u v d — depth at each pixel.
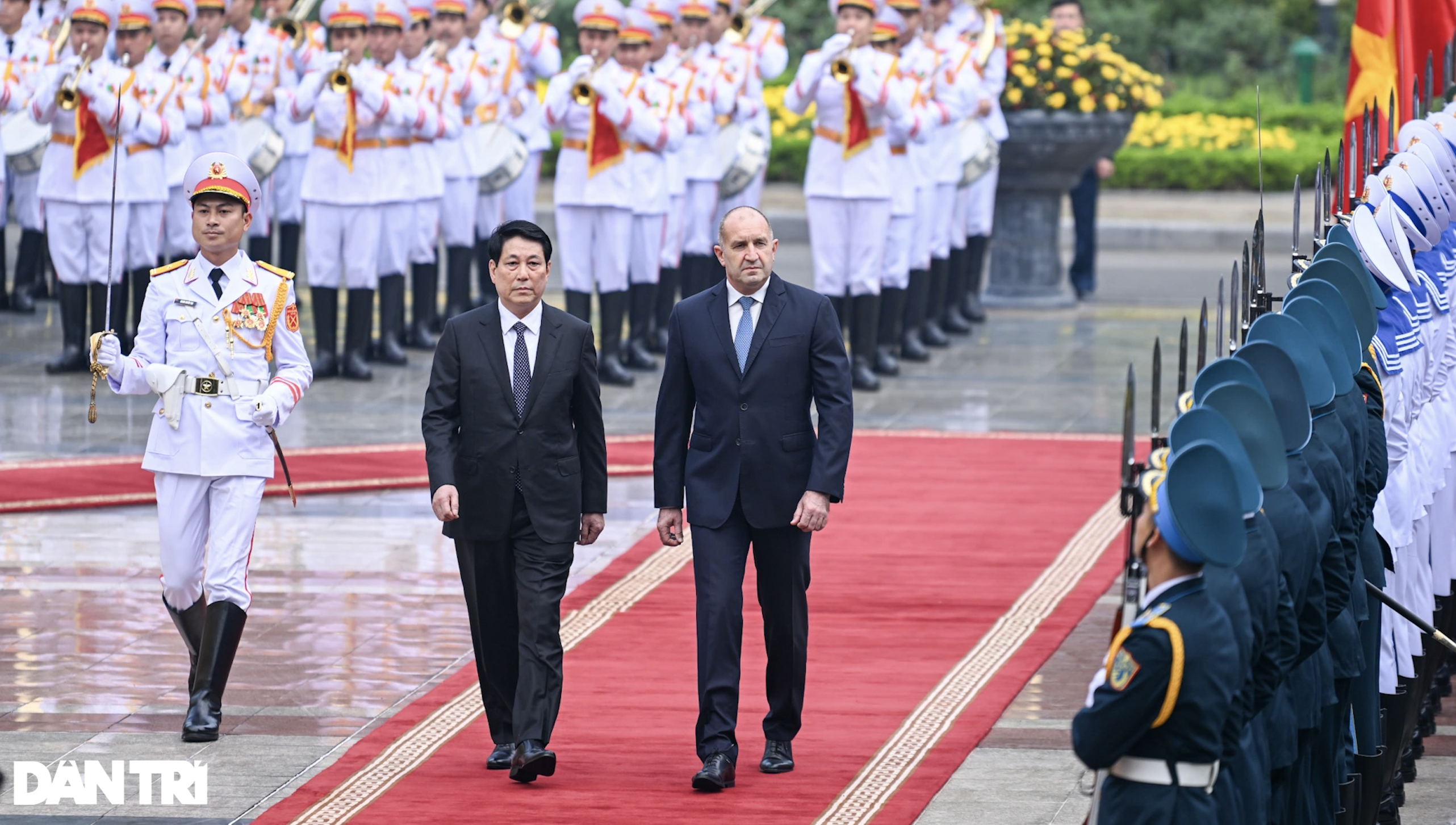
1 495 28.77
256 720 19.48
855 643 22.11
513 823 16.50
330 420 34.81
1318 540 13.51
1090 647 22.05
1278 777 14.02
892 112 37.31
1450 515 20.88
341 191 38.22
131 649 21.89
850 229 38.19
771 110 71.50
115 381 19.03
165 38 37.75
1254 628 11.92
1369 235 17.77
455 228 43.31
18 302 46.19
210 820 16.67
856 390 38.50
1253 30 87.69
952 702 19.95
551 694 17.50
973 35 42.69
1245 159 69.31
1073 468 31.69
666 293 42.47
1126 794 11.61
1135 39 87.81
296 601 23.88
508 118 44.53
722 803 17.03
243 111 42.19
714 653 17.50
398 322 40.75
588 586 24.56
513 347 17.70
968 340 44.97
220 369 19.23
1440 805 18.20
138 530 27.31
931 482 30.55
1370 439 16.19
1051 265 50.38
